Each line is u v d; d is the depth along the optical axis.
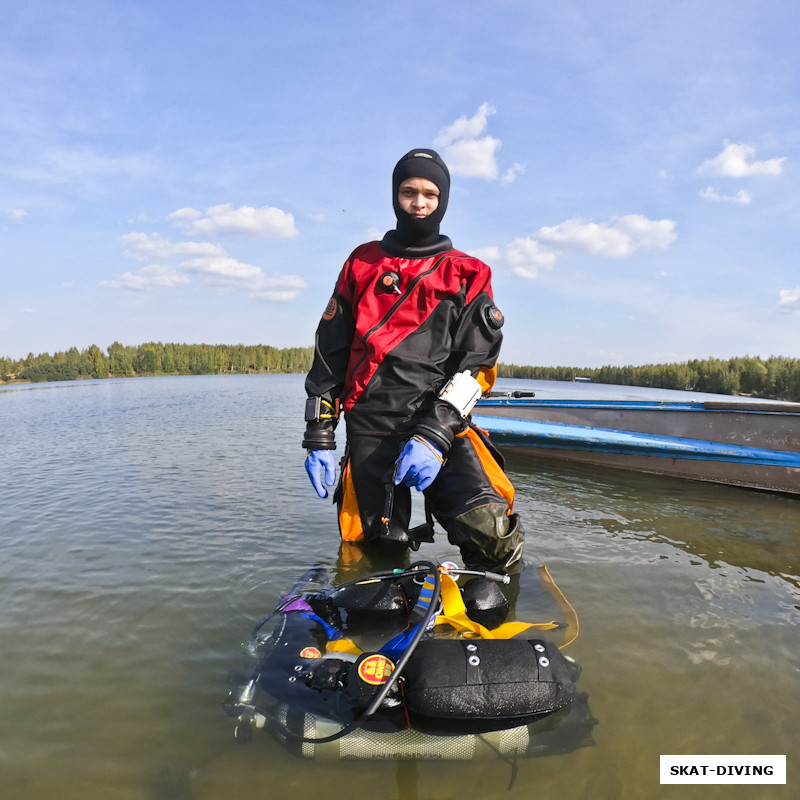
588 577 2.90
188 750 1.63
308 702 1.70
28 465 6.28
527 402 7.66
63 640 2.28
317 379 3.20
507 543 2.80
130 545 3.44
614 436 6.17
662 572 2.98
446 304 3.04
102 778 1.52
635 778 1.51
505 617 2.43
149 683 1.97
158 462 6.42
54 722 1.76
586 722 1.71
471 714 1.60
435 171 2.99
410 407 3.03
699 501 4.78
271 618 2.22
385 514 2.80
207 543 3.47
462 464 2.91
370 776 1.54
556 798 1.45
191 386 32.53
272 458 6.71
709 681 1.96
